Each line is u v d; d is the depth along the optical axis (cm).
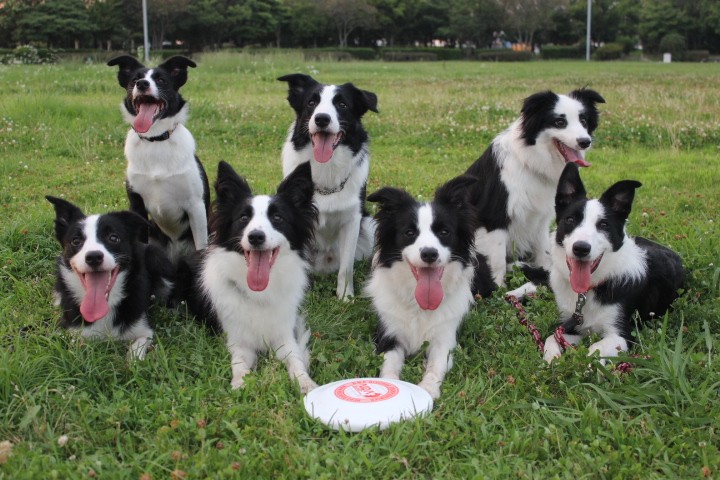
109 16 2012
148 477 115
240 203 169
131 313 168
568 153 218
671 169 356
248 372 151
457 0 2647
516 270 222
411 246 165
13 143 385
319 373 159
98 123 446
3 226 236
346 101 216
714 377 144
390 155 396
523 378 148
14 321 171
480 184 232
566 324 178
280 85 738
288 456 122
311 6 2467
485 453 127
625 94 629
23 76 724
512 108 529
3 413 134
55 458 122
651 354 152
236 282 168
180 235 230
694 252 208
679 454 123
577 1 2798
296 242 174
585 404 139
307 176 175
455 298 174
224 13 2248
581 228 166
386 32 2669
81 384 144
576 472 119
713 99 586
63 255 166
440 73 1091
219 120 480
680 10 2522
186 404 137
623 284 172
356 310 193
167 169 213
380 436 129
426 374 156
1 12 1884
